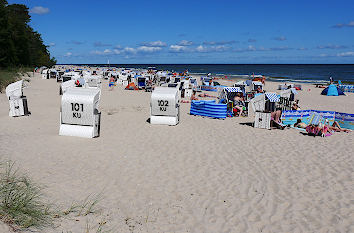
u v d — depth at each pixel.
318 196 5.55
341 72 100.56
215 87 26.09
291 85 30.59
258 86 28.59
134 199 5.02
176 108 10.95
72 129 8.61
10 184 4.48
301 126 11.63
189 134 9.80
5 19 47.69
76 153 7.10
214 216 4.66
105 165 6.50
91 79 25.22
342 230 4.41
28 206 3.84
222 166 6.92
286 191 5.71
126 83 29.42
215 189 5.66
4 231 3.16
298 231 4.36
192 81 29.94
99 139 8.52
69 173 5.79
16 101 10.74
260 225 4.47
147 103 16.86
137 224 4.21
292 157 7.81
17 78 26.03
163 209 4.77
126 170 6.32
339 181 6.28
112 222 4.12
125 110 14.04
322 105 19.33
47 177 5.37
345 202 5.34
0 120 10.02
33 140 7.80
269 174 6.55
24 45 55.47
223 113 13.08
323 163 7.39
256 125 11.42
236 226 4.41
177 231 4.16
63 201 4.46
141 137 9.09
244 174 6.48
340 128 11.32
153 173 6.27
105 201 4.79
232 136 9.86
